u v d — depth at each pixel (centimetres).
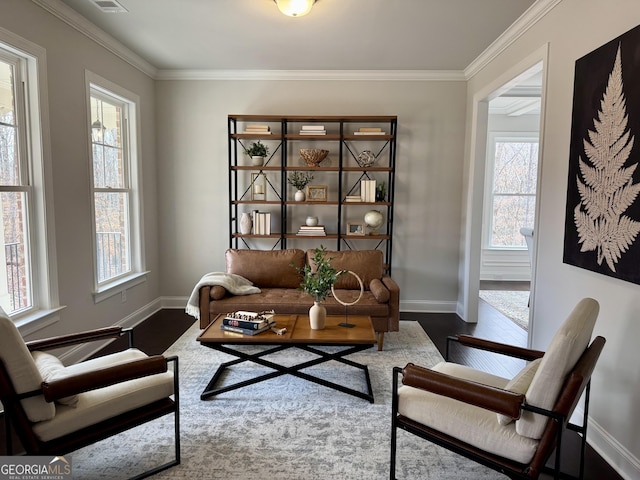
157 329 405
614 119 200
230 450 211
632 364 193
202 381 290
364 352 351
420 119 461
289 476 192
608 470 201
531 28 301
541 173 279
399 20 315
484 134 428
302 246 482
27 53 262
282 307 345
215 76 459
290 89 461
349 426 235
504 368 323
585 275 229
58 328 298
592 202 218
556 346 143
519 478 153
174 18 315
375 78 456
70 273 312
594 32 223
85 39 327
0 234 257
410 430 180
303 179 470
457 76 451
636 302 190
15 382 156
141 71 428
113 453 208
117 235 401
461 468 200
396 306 348
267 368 312
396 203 470
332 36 350
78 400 174
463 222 462
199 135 469
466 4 286
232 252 418
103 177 377
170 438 221
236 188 459
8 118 261
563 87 254
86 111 330
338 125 466
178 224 479
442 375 165
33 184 278
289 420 240
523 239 696
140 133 427
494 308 503
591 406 223
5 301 262
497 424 162
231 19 317
